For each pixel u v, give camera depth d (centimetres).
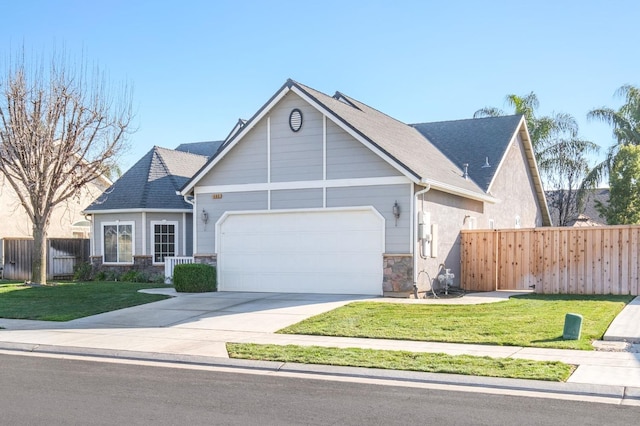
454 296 1720
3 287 2038
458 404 716
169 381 850
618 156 3008
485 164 2456
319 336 1153
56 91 2119
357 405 715
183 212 2472
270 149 1862
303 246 1817
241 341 1113
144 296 1744
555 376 805
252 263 1884
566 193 3669
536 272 1877
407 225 1672
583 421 644
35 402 732
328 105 1798
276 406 712
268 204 1858
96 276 2503
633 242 1733
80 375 894
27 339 1180
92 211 2527
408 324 1223
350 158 1748
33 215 2172
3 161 2141
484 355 947
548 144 3750
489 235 1972
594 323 1188
